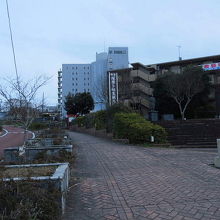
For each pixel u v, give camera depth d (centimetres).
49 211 386
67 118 5488
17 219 335
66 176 562
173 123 1833
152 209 462
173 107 3944
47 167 630
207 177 694
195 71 3594
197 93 3769
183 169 809
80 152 1277
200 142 1611
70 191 589
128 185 631
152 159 1021
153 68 4712
